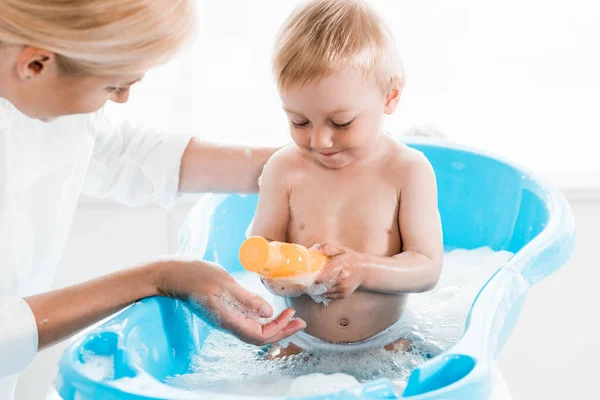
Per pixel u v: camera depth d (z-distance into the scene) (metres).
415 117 1.80
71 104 0.82
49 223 1.02
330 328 1.02
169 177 1.14
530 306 1.66
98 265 1.70
